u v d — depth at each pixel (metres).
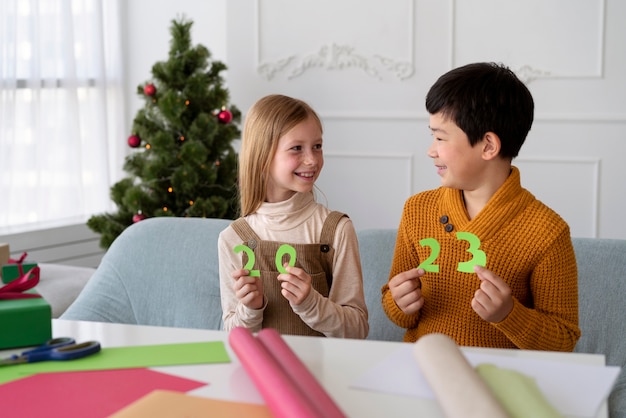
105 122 4.70
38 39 4.25
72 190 4.50
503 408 0.92
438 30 4.17
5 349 1.23
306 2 4.35
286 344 1.16
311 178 1.90
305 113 1.91
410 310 1.61
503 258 1.67
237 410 0.99
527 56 4.06
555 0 3.99
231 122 4.16
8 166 4.14
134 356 1.19
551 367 1.11
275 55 4.44
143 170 3.90
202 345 1.24
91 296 2.29
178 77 3.96
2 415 0.99
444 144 1.69
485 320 1.58
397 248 1.84
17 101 4.21
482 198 1.72
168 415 0.97
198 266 2.26
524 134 1.71
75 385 1.08
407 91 4.25
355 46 4.30
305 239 1.90
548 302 1.65
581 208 4.08
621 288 1.98
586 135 4.02
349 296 1.85
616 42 3.94
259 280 1.71
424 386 1.06
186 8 4.87
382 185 4.36
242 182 1.97
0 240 4.10
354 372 1.12
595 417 0.96
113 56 4.88
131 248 2.34
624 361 1.92
